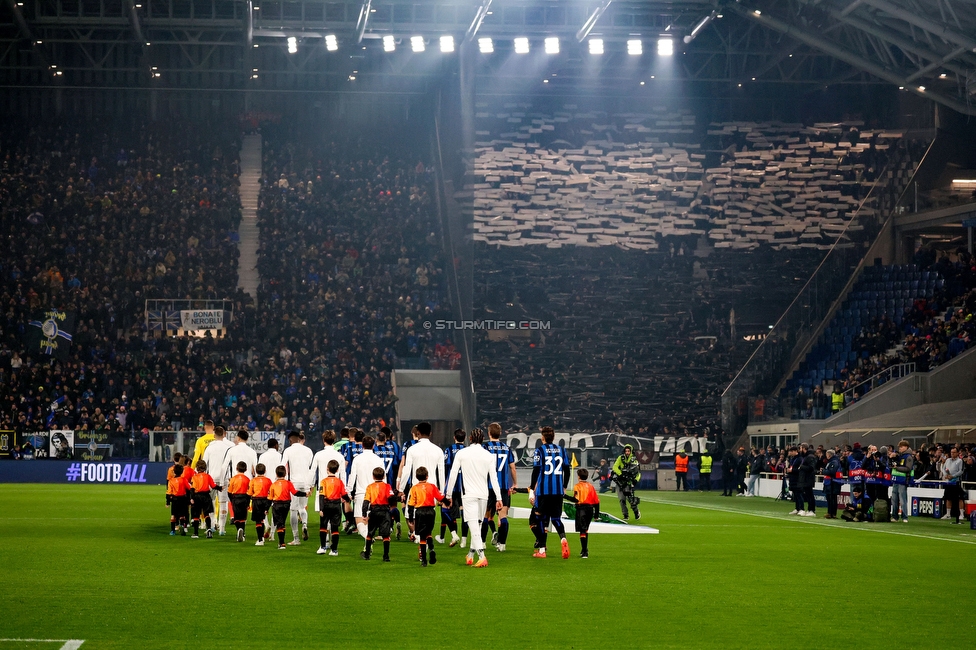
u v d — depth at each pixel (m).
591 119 52.91
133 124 61.34
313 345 49.75
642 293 51.03
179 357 48.16
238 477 19.62
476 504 15.96
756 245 51.47
